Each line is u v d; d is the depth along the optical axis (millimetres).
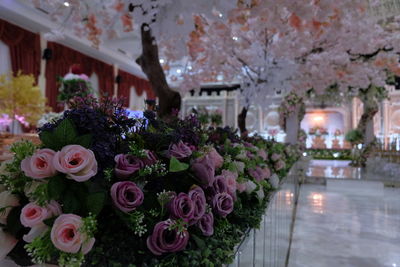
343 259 3113
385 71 6645
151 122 1175
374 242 3615
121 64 12539
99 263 743
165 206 883
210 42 3613
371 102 8945
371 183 7406
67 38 9266
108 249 771
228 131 2268
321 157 14469
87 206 740
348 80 5688
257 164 2100
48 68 9102
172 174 997
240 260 1130
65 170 718
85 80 4180
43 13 8164
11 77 6590
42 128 864
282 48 3760
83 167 740
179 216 853
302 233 3949
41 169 735
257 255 1475
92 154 767
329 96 8875
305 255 3215
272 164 2871
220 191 1124
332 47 4391
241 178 1442
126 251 782
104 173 811
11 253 810
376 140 9422
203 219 962
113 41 9984
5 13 7637
